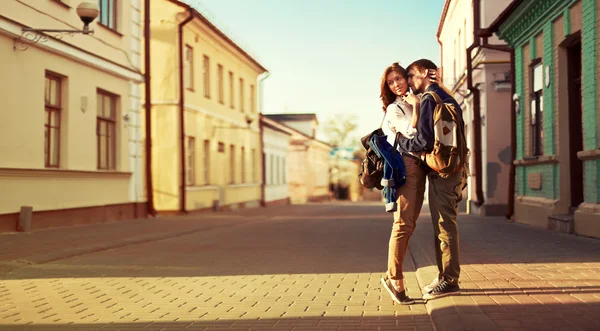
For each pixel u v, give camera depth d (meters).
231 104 33.38
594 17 10.26
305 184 57.88
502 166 20.16
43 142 14.38
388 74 5.62
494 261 7.61
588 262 7.38
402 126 5.44
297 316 5.32
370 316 5.28
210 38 28.83
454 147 5.28
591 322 4.40
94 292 6.57
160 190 25.00
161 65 24.97
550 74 12.77
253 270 8.11
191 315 5.43
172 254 9.98
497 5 19.75
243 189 35.44
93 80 16.94
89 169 16.67
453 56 29.44
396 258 5.67
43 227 14.33
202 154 27.98
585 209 10.62
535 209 13.80
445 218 5.55
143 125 25.12
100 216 17.34
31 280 7.34
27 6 13.73
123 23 18.91
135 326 5.03
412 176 5.52
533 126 14.62
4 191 12.91
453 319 4.60
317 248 10.73
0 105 12.83
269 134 42.38
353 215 24.22
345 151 75.12
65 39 15.42
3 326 5.05
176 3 24.72
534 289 5.69
